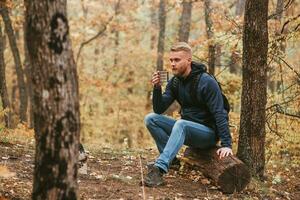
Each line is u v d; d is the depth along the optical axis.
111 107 26.16
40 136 3.14
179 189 5.55
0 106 9.85
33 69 3.14
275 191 6.02
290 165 8.37
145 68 27.12
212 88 5.55
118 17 24.22
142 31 27.86
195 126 5.68
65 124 3.13
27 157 6.41
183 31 14.75
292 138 8.06
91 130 25.05
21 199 4.47
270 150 8.24
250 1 6.04
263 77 6.12
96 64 27.12
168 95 5.96
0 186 4.67
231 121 9.15
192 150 6.23
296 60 12.47
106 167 6.42
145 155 7.79
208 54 11.24
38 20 3.08
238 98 11.26
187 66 5.65
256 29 6.04
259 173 6.25
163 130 6.07
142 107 26.44
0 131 8.19
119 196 4.98
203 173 5.96
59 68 3.11
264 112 6.18
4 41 21.89
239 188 5.68
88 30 23.16
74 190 3.20
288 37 7.82
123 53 27.20
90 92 25.94
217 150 5.71
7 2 12.16
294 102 7.94
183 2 14.68
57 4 3.09
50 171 3.13
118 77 27.12
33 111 3.18
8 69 27.12
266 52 6.12
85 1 23.00
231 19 9.67
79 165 5.75
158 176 5.52
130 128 25.83
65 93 3.12
